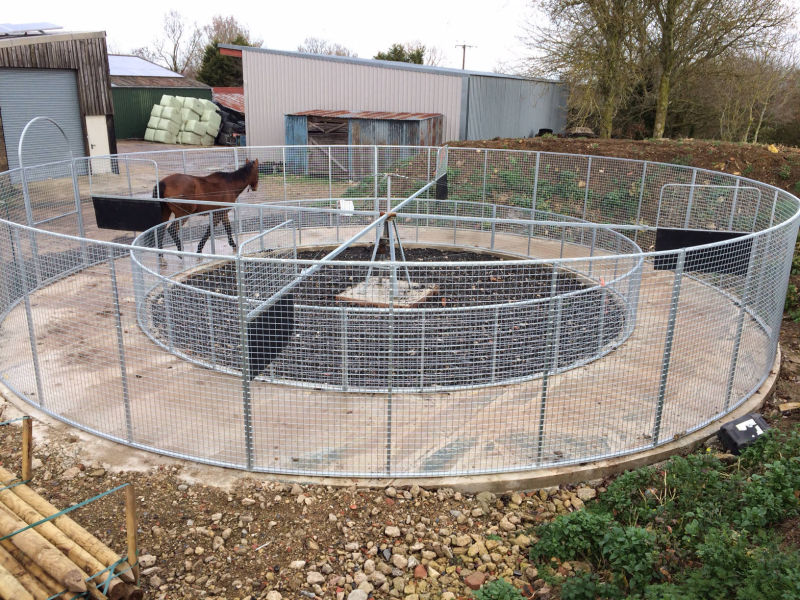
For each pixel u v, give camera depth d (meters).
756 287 6.19
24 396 6.01
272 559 4.12
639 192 13.76
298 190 14.91
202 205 10.64
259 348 4.88
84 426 5.50
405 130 19.81
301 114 21.67
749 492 4.54
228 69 43.50
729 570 3.70
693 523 4.07
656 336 6.65
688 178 13.60
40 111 19.22
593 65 19.19
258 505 4.58
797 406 6.12
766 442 5.27
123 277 8.44
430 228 13.21
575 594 3.71
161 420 5.57
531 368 6.43
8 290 7.05
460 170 15.39
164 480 4.84
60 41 19.36
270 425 5.46
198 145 31.58
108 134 21.38
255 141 24.27
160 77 35.88
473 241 12.51
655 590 3.66
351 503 4.61
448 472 4.89
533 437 5.33
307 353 6.46
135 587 3.33
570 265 10.68
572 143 16.53
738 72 21.48
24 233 8.37
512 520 4.56
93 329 7.22
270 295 6.88
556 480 4.93
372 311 5.02
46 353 6.77
